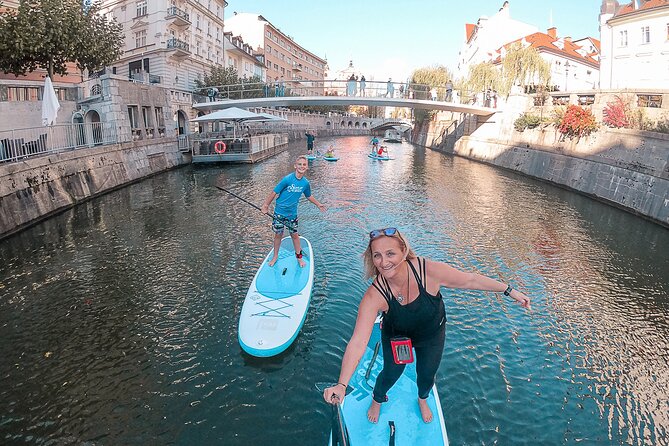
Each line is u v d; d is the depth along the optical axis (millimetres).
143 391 5359
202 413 4965
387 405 4094
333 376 5590
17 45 17141
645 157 16406
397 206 16125
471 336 6750
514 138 29219
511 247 11328
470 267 9805
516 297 3020
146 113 24734
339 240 11391
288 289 7121
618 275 9570
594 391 5594
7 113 18719
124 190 18312
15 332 6805
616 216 15586
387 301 2928
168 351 6219
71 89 22453
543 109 26500
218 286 8406
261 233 11820
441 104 32594
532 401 5320
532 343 6652
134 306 7621
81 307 7609
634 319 7562
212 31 46062
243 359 5977
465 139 38156
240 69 55188
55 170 14375
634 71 31016
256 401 5152
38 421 4875
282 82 35281
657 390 5672
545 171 23828
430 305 3020
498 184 22094
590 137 20562
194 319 7137
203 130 36531
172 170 24797
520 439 4703
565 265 10125
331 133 71875
